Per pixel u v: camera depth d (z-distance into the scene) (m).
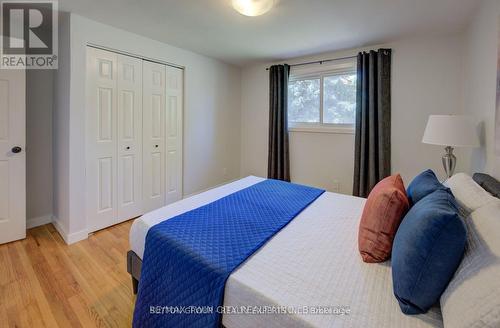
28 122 2.62
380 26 2.57
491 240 0.84
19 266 2.02
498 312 0.64
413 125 3.01
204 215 1.66
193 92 3.59
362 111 3.18
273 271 1.10
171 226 1.48
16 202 2.39
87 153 2.55
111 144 2.75
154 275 1.32
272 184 2.49
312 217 1.70
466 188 1.36
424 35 2.81
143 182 3.10
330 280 1.05
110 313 1.56
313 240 1.38
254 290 0.98
